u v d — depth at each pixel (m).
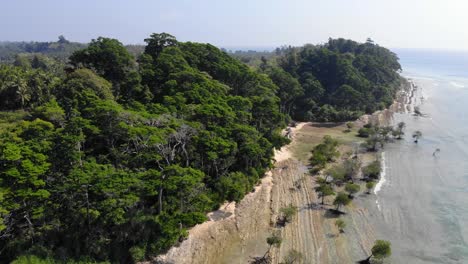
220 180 50.09
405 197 57.41
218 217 46.56
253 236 44.75
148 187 36.69
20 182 32.28
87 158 42.75
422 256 41.81
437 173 68.31
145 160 42.09
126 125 43.78
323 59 135.00
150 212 40.94
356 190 55.38
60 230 35.91
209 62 87.69
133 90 66.88
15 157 33.53
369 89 128.75
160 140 42.00
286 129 95.62
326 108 110.12
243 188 51.53
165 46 89.25
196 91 65.06
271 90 90.56
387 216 51.03
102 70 72.00
